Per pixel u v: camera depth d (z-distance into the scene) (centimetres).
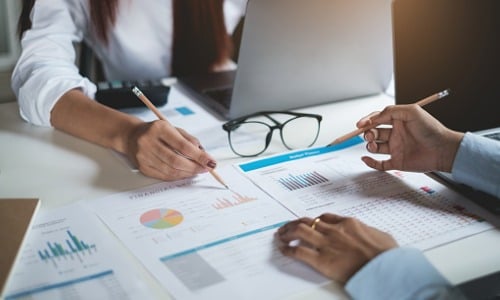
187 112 128
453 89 114
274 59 118
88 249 82
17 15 145
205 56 162
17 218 87
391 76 136
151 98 128
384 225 89
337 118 127
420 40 112
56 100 118
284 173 104
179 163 99
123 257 81
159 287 75
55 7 138
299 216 91
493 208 93
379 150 108
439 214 93
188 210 92
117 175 103
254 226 88
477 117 116
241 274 77
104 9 144
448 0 112
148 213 91
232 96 120
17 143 113
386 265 76
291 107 129
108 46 151
